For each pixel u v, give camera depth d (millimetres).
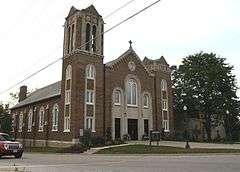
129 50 49406
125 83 47906
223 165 15977
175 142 44875
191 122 64000
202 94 58969
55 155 29062
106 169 15133
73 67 43156
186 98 60406
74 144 38906
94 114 42875
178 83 63688
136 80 49531
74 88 41969
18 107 65312
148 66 53688
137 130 48344
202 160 19562
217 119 60250
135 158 23203
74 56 43250
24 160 22031
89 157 25484
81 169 15281
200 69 59438
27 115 60312
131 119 47938
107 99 45094
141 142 42688
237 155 24641
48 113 49875
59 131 44500
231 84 59188
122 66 48062
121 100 47062
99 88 44250
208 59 60562
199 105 59500
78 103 41438
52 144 46656
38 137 53000
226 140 58375
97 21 46250
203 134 59188
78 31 44000
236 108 59312
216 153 26828
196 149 30344
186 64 62344
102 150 33219
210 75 58156
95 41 45531
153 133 35969
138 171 14016
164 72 54219
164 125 52031
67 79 44250
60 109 45000
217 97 57656
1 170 14625
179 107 63062
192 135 59812
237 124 62281
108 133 43500
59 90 49719
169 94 54188
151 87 51594
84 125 41469
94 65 44312
